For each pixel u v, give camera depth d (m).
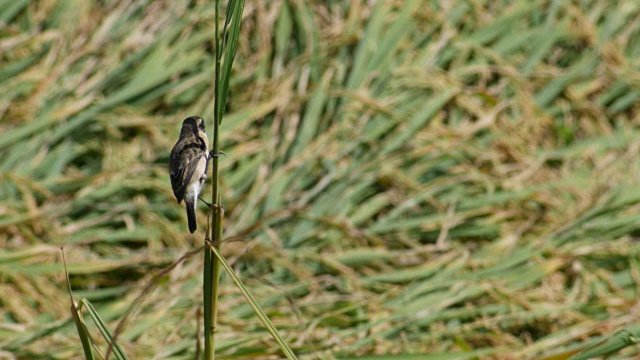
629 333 6.81
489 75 14.82
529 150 13.91
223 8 14.42
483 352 9.63
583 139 14.61
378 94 13.87
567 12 16.27
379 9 14.81
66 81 13.22
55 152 12.38
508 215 12.34
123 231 11.46
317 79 14.03
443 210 12.34
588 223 12.35
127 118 12.64
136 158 12.54
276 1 14.81
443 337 10.12
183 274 10.68
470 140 13.42
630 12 16.92
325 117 13.23
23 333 9.63
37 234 11.46
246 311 10.07
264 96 13.60
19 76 13.18
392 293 10.65
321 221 11.60
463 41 15.19
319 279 10.65
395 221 12.15
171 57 13.77
